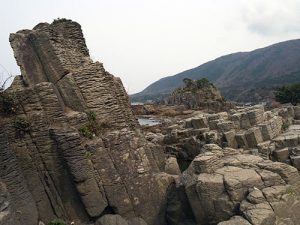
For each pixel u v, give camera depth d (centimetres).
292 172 1449
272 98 14650
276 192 1312
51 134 1473
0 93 1452
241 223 1193
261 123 2570
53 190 1494
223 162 1617
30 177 1457
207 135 2839
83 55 1838
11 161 1322
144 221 1503
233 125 2709
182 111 9206
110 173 1521
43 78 1705
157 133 4362
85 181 1455
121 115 1741
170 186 1722
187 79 12462
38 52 1705
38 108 1493
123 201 1528
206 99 10712
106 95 1730
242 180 1389
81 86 1686
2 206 1178
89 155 1497
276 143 2314
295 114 3297
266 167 1503
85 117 1605
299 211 1341
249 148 2438
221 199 1398
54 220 1431
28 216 1340
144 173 1608
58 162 1493
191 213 1644
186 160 3181
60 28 1789
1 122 1424
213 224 1447
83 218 1507
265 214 1206
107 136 1562
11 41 1734
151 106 10094
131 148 1606
